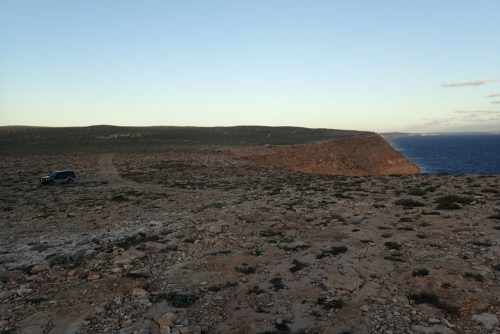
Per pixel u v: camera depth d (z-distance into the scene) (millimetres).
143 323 8320
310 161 80750
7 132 129750
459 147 187625
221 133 150375
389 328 7625
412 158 120250
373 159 95062
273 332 7676
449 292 8805
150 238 15328
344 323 7906
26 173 52156
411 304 8500
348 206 19891
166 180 44969
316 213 18484
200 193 32344
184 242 14320
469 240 12570
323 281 9953
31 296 9977
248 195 28609
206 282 10398
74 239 16516
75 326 8211
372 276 10164
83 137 120812
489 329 7367
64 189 37844
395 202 19703
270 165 71500
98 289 10242
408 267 10531
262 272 10969
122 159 69562
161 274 11234
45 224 20641
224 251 13016
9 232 18906
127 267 11977
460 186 24141
